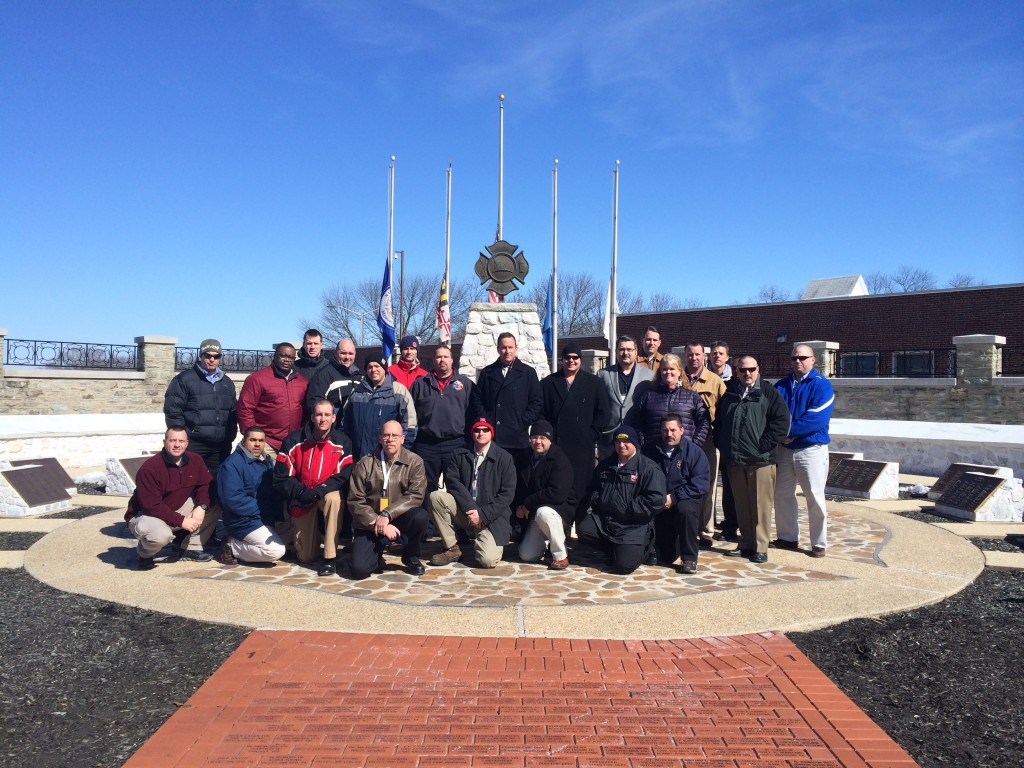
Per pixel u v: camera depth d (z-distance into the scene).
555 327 18.02
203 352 7.30
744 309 26.77
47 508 9.02
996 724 3.66
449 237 18.08
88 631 4.81
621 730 3.49
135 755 3.27
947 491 9.28
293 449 6.28
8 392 18.45
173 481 6.31
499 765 3.18
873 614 5.14
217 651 4.46
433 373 7.09
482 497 6.25
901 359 23.14
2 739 3.46
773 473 6.49
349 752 3.28
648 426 6.82
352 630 4.70
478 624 4.81
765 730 3.51
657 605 5.21
